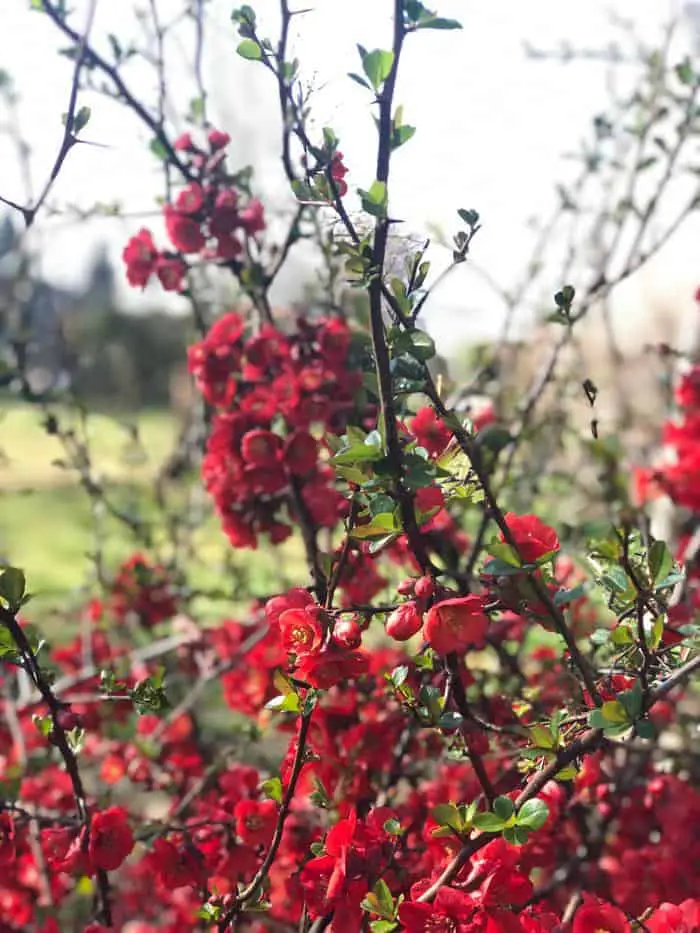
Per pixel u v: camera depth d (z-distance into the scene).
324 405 0.72
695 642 0.43
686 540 0.89
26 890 0.73
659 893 0.65
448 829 0.44
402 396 0.48
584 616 0.70
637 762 0.76
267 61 0.49
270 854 0.49
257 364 0.74
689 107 0.83
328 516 0.73
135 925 0.82
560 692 0.67
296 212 0.78
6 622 0.47
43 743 0.90
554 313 0.47
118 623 1.08
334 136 0.44
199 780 0.83
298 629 0.43
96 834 0.53
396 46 0.40
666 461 0.94
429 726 0.49
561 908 0.67
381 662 0.72
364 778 0.63
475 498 0.46
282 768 0.54
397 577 0.81
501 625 0.69
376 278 0.40
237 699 0.81
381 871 0.49
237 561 1.23
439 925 0.42
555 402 1.00
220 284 1.00
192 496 1.17
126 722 0.88
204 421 1.05
